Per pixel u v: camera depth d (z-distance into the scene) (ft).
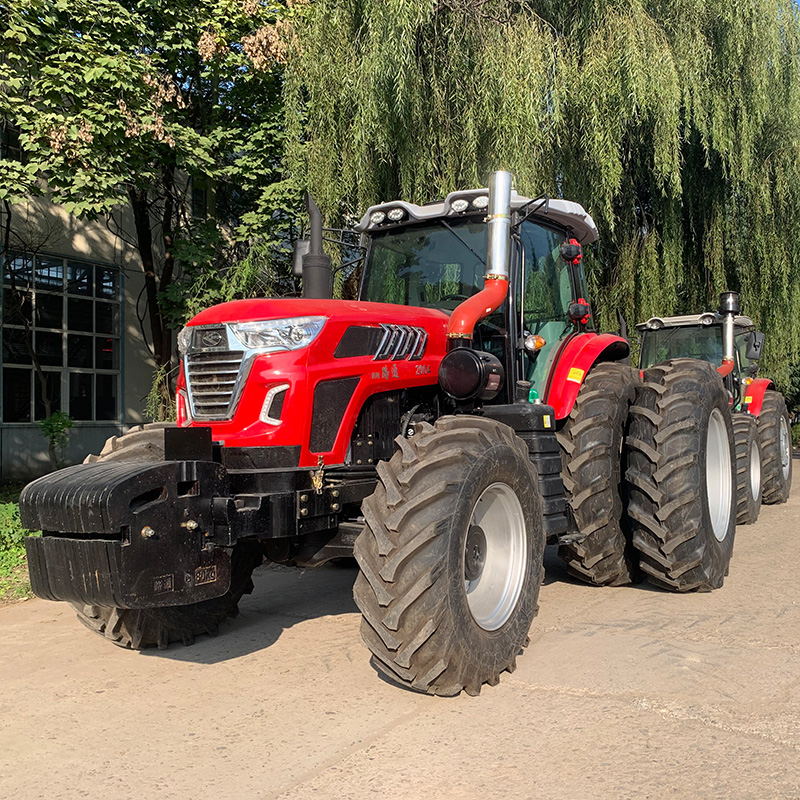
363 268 16.89
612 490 15.89
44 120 25.55
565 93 28.53
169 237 35.76
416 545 10.16
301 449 11.48
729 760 8.78
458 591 10.46
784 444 30.78
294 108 28.30
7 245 37.76
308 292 15.39
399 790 8.25
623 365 17.84
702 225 36.27
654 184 33.42
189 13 30.27
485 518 11.95
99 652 13.47
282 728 9.96
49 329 41.78
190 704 10.92
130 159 28.27
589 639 13.21
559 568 19.17
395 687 11.35
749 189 35.19
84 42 26.63
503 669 11.39
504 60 26.71
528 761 8.85
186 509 10.30
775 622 14.01
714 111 32.32
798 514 27.66
